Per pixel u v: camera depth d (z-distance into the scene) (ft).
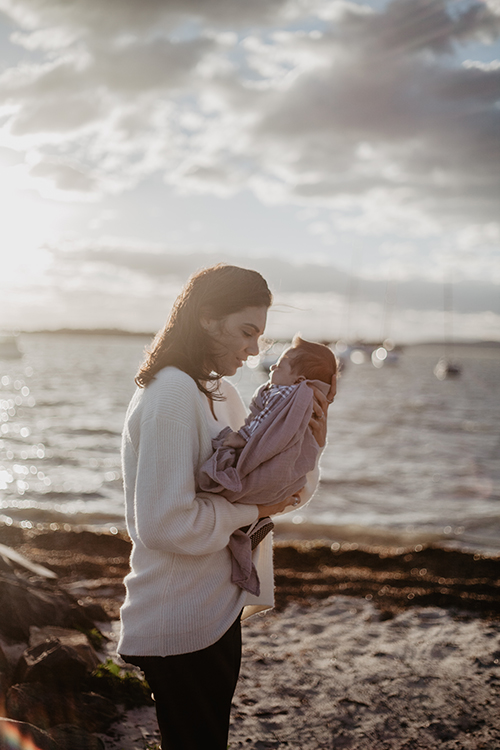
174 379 5.64
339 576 19.35
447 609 15.64
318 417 6.44
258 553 6.55
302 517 36.91
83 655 10.14
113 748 8.55
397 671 11.87
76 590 14.70
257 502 5.80
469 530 34.99
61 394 143.43
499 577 20.13
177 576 5.60
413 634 13.85
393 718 10.16
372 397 171.22
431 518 37.83
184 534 5.26
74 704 9.11
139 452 5.51
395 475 54.39
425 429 95.55
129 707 9.83
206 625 5.60
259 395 6.56
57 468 53.67
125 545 23.13
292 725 9.91
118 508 37.86
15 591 10.73
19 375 216.13
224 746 5.86
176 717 5.67
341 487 48.08
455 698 10.80
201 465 5.80
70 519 33.40
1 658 9.30
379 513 39.11
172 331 5.98
